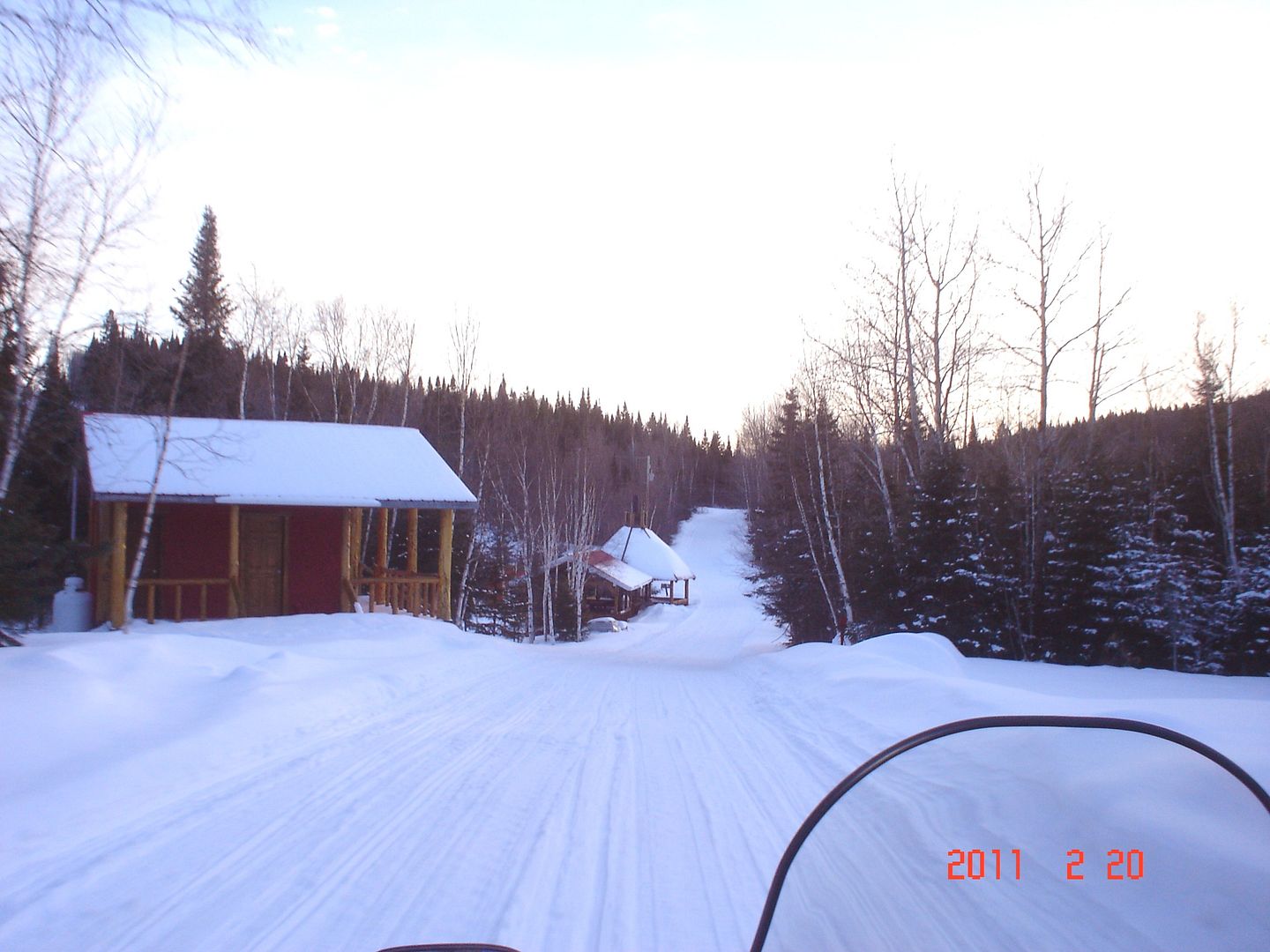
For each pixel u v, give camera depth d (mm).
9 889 4723
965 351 26281
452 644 19422
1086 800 2141
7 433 14523
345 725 9781
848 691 11609
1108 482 23188
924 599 23516
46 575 16875
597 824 6301
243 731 8508
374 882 5008
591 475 60156
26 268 12969
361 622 19672
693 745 9414
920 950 2238
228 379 35656
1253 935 1814
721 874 5316
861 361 26875
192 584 20281
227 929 4320
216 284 33312
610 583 53781
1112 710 6082
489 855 5547
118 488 19094
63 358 15516
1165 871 1962
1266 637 20281
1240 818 1979
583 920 4590
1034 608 22922
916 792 2412
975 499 24453
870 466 28062
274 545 22766
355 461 23844
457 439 45469
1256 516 27297
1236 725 6648
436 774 7664
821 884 2512
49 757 7133
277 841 5699
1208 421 27328
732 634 45906
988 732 2387
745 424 103375
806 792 7309
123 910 4516
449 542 23625
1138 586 21250
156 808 6336
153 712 8898
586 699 13109
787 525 35250
